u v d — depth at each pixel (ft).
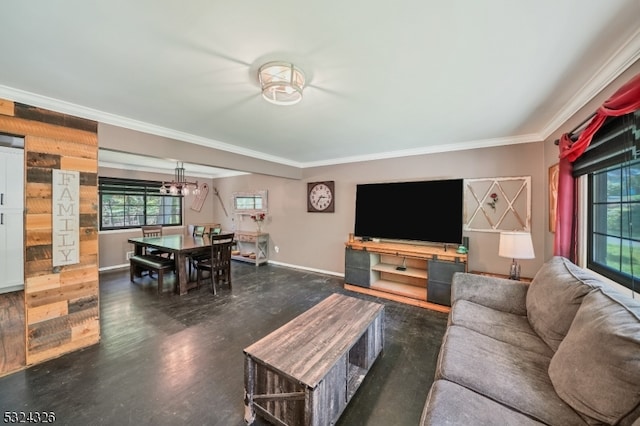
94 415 5.29
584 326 4.11
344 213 15.78
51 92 6.78
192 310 10.68
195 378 6.45
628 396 3.14
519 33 4.50
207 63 5.43
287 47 4.88
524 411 3.70
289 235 18.54
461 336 5.65
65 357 7.27
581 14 4.06
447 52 5.06
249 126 9.58
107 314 10.22
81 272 7.80
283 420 4.95
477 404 3.75
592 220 7.00
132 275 14.65
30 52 5.02
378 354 7.38
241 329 9.05
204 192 23.81
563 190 7.52
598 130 5.98
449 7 3.90
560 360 4.19
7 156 12.71
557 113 8.21
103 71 5.75
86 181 7.93
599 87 6.06
